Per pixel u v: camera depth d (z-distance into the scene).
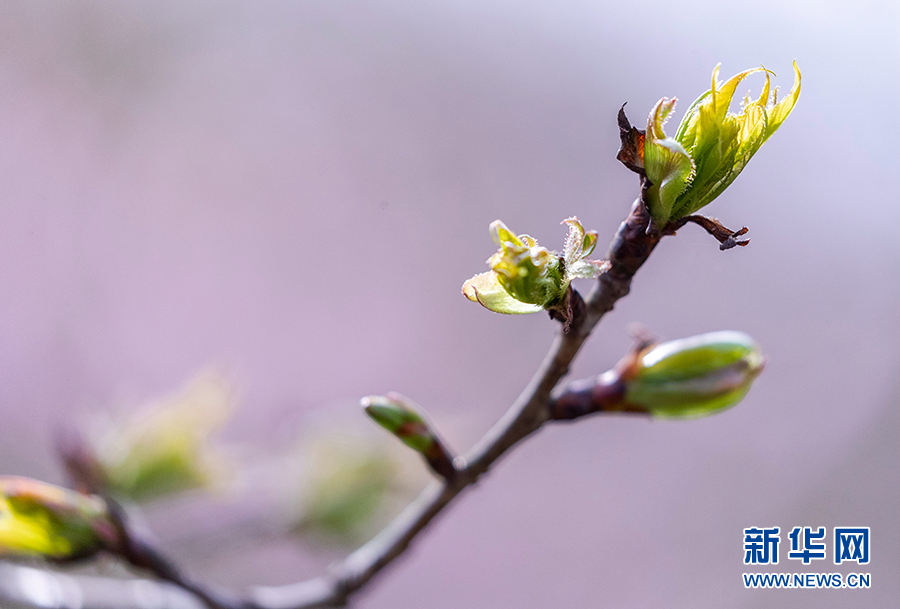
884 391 0.55
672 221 0.23
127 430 0.29
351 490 0.30
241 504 0.30
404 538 0.25
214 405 0.29
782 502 0.54
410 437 0.24
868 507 0.53
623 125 0.23
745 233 0.23
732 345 0.24
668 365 0.24
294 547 0.30
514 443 0.24
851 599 0.51
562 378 0.24
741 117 0.23
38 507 0.25
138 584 0.26
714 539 0.54
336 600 0.26
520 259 0.23
